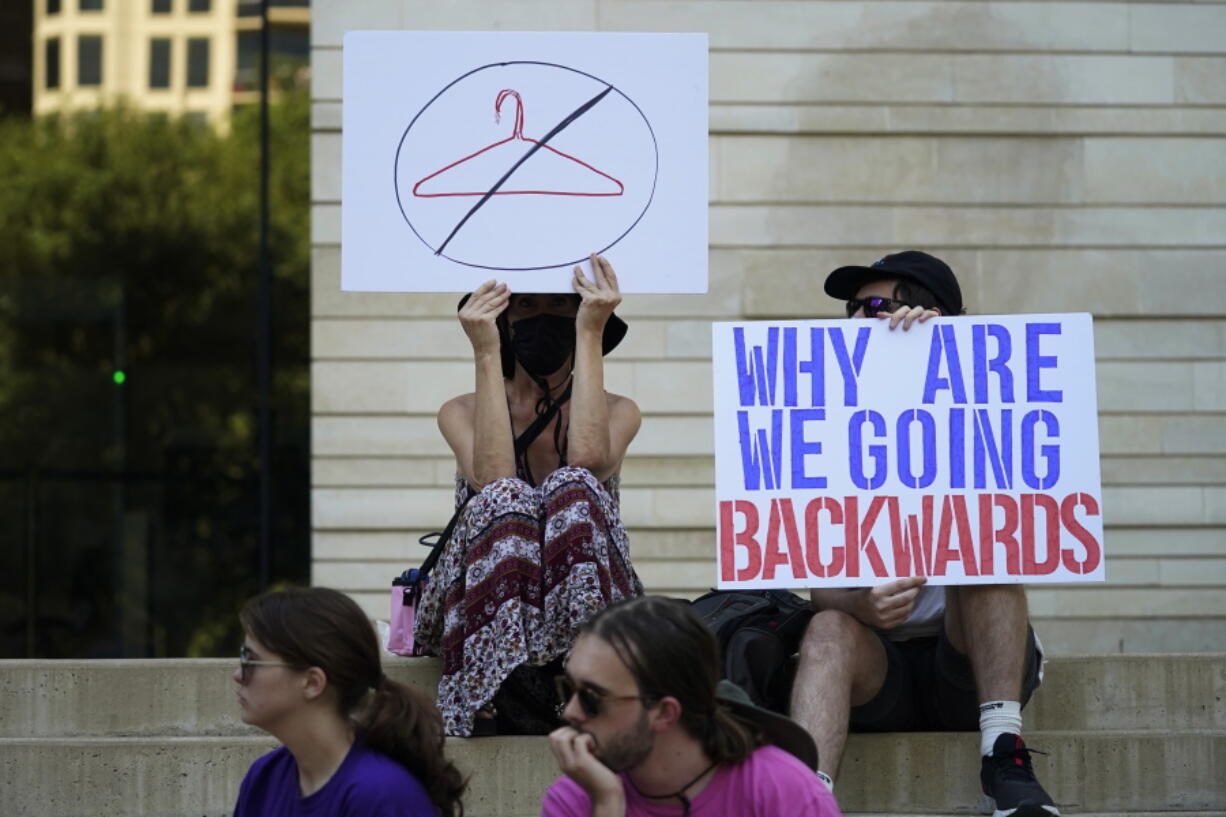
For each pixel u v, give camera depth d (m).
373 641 3.44
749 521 4.84
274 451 11.58
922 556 4.81
